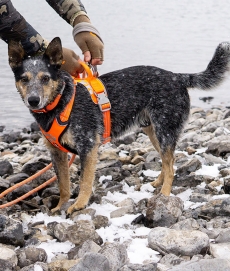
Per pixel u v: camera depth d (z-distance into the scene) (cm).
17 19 488
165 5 3212
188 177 530
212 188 506
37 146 757
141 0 3550
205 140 698
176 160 597
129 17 2611
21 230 403
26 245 404
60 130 468
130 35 1988
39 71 457
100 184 548
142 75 523
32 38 503
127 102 516
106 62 1404
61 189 498
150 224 428
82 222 416
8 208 484
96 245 375
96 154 488
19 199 484
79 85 485
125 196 507
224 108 1016
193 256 359
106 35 1984
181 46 1702
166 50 1620
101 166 588
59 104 466
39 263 358
